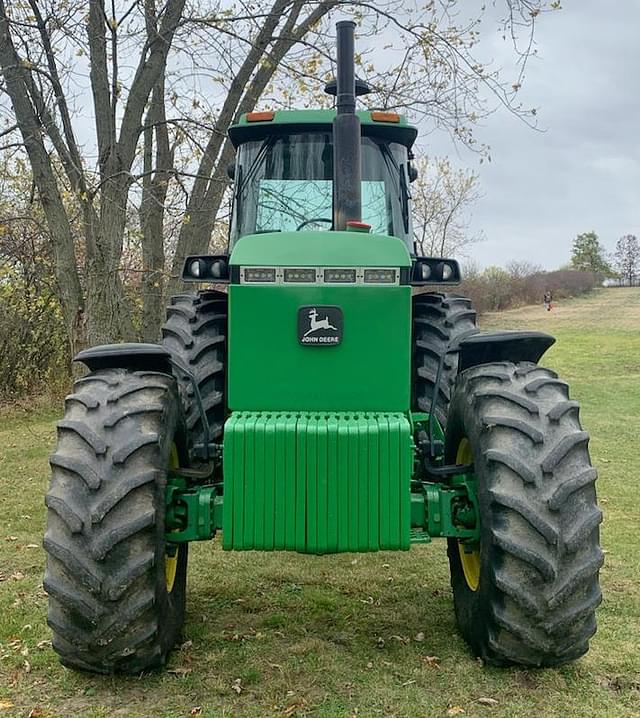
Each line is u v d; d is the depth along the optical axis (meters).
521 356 4.07
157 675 3.77
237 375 3.71
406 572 5.48
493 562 3.49
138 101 9.78
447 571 5.50
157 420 3.60
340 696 3.59
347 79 4.29
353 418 3.62
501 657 3.69
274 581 5.27
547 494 3.42
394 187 5.25
